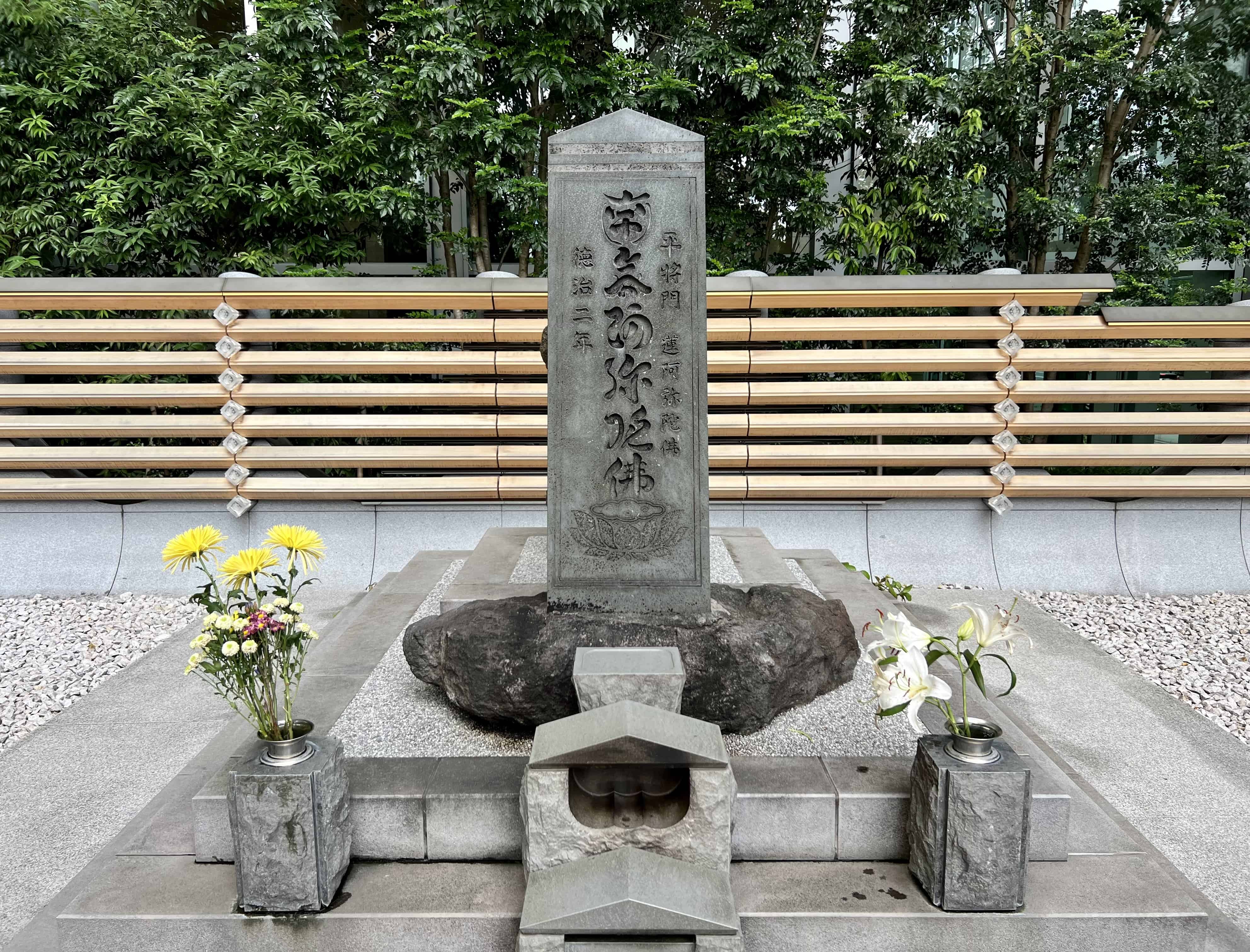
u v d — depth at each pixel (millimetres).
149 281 5348
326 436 5828
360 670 3521
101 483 5832
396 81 6605
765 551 4898
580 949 1982
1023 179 7324
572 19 6531
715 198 7582
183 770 3160
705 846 2104
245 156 6266
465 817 2387
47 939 2332
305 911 2158
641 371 3109
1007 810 2096
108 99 6527
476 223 7395
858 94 7008
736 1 6805
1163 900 2211
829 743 2791
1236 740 3779
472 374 5824
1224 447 5734
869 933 2156
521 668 2727
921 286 5426
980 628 2242
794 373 6059
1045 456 5801
